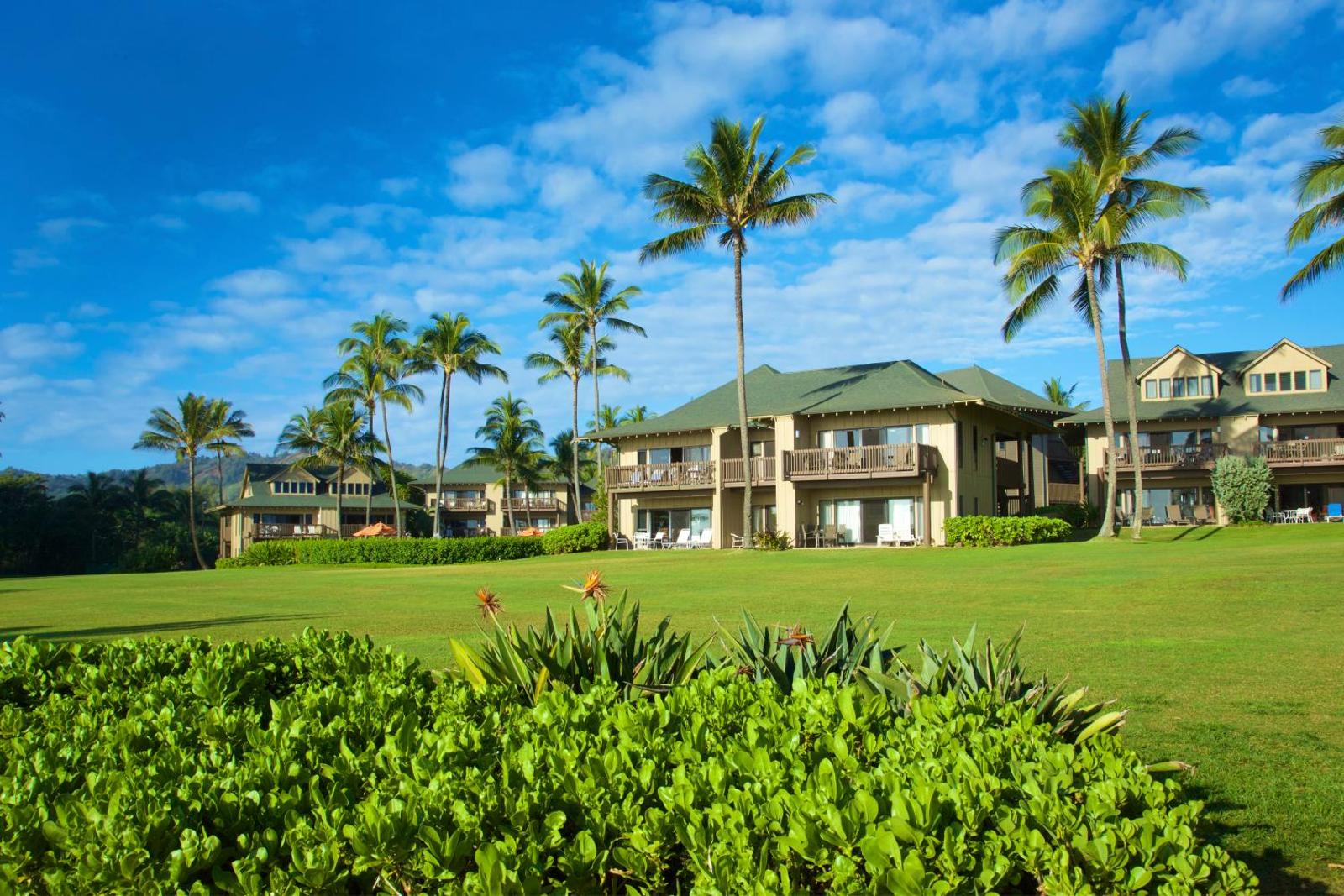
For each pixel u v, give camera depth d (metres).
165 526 96.75
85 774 3.67
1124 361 34.84
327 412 74.19
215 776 3.40
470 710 4.67
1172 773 5.82
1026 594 17.16
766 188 36.00
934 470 37.97
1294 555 22.23
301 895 2.78
